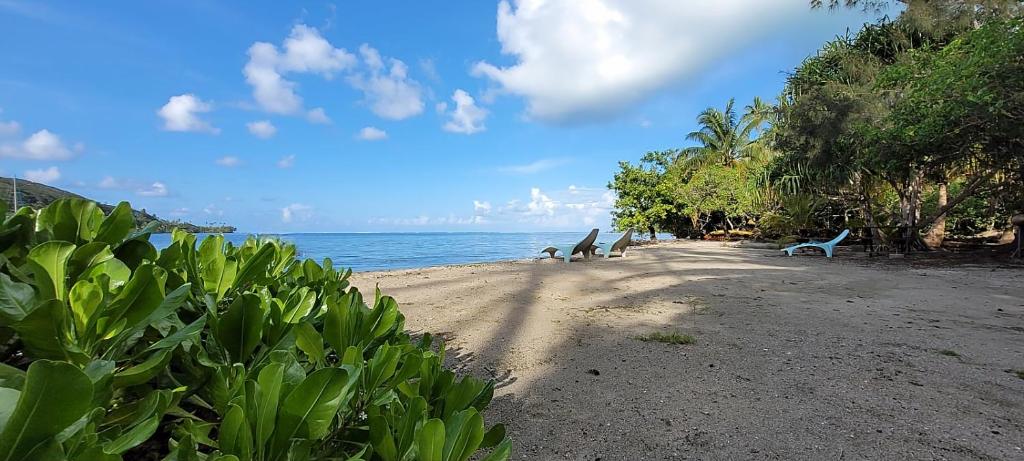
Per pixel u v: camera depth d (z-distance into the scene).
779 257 14.91
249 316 1.08
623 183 30.91
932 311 5.61
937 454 2.20
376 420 0.90
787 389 3.04
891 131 11.83
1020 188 13.00
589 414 2.70
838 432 2.43
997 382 3.12
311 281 1.96
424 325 5.13
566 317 5.49
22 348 0.94
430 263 18.06
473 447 0.97
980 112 9.62
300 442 0.75
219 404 0.91
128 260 1.17
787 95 19.14
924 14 14.18
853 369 3.42
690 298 6.80
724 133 34.16
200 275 1.42
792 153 17.38
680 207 30.50
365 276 10.41
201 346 1.02
